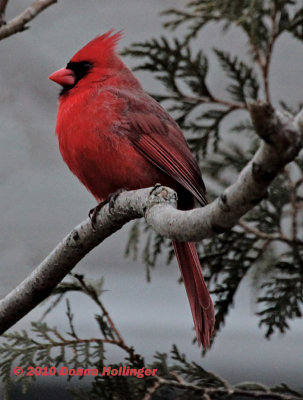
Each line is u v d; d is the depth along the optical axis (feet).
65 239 17.61
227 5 21.63
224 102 23.43
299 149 10.44
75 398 18.52
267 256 22.33
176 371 19.12
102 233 17.30
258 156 10.65
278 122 10.11
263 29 22.54
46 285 17.95
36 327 19.70
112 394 18.48
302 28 22.20
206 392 18.44
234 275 22.08
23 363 19.30
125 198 15.97
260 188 11.00
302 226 23.88
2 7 19.22
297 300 21.11
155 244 23.85
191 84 23.49
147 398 18.29
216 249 22.43
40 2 19.72
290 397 18.17
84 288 19.79
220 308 21.79
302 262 21.66
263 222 22.57
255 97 23.09
